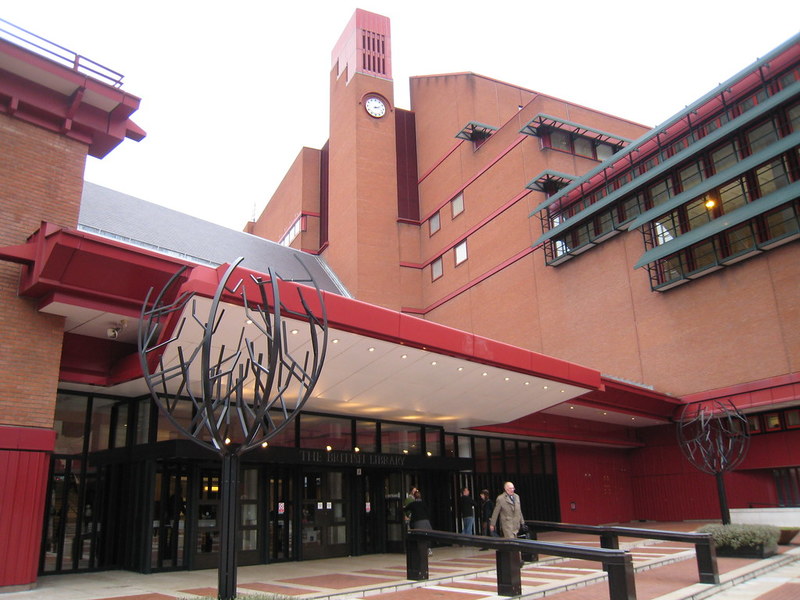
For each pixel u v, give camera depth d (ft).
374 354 46.65
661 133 88.17
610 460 97.66
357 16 148.77
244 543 49.78
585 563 46.26
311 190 157.89
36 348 40.06
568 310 101.60
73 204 44.98
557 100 112.27
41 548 43.01
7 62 42.47
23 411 38.78
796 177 73.97
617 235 95.91
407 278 134.51
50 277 37.96
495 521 43.29
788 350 74.23
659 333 88.58
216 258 82.17
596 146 113.29
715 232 77.56
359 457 56.08
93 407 48.06
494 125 134.31
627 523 93.15
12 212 41.86
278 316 24.61
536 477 85.97
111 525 47.19
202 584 38.29
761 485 83.30
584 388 63.93
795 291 74.33
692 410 83.25
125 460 47.98
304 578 41.29
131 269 38.75
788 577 38.40
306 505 55.06
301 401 25.48
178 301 34.32
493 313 116.06
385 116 143.54
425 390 54.90
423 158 144.87
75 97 45.11
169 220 85.46
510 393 60.70
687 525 83.46
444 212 133.59
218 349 40.57
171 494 47.11
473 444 79.20
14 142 43.19
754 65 75.82
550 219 106.83
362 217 133.28
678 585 35.45
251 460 48.78
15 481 37.19
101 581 40.14
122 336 44.45
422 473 66.44
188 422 48.24
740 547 45.96
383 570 45.32
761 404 75.97
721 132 78.69
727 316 81.05
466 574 41.45
